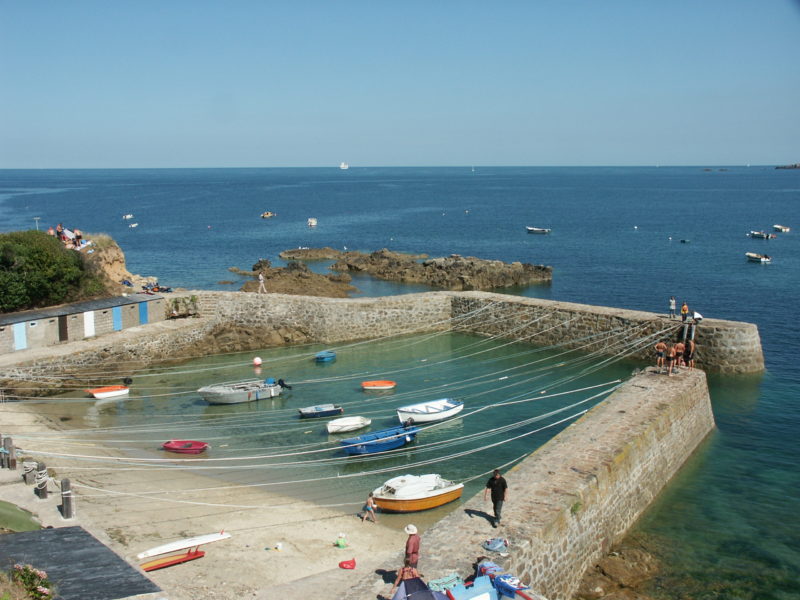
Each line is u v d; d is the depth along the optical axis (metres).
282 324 59.22
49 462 33.53
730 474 32.59
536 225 161.50
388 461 35.25
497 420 40.84
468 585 17.52
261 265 99.12
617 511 26.39
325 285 84.50
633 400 33.81
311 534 27.08
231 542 26.06
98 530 24.66
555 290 83.38
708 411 38.34
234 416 42.06
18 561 16.95
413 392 46.25
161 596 15.47
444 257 104.62
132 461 34.31
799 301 73.62
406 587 16.58
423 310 61.38
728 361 47.03
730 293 78.69
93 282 56.31
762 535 26.86
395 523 28.30
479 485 32.22
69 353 47.56
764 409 41.25
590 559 24.28
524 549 20.05
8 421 39.78
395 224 168.00
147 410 43.03
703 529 27.36
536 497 23.34
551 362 52.19
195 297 58.25
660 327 49.34
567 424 39.84
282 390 46.28
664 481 31.36
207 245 129.75
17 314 49.16
